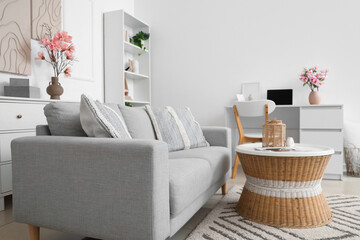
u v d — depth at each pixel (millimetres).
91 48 3119
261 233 1409
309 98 3029
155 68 3920
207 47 3654
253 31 3436
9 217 1692
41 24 2455
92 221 1093
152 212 992
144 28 3867
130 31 3855
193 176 1302
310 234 1391
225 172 1931
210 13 3633
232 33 3531
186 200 1206
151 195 991
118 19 3242
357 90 3035
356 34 3035
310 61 3207
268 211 1537
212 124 3650
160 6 3883
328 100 3143
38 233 1282
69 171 1134
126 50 3701
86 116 1261
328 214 1590
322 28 3156
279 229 1458
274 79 3352
